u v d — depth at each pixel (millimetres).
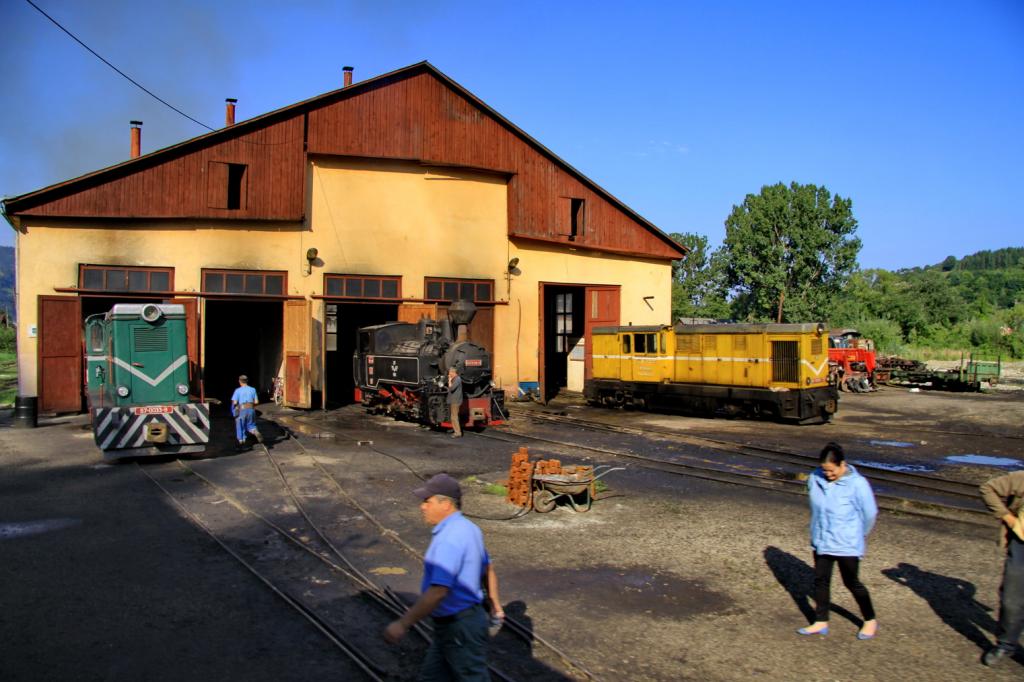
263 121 22281
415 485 12500
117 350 14047
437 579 4352
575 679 5738
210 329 29422
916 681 5773
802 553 8922
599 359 25859
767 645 6398
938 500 11578
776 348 20297
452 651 4461
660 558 8711
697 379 22469
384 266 24078
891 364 35500
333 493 11828
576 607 7195
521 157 25984
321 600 7250
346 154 23328
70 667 5707
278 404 24281
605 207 27953
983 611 7172
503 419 19766
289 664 5840
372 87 23734
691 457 15375
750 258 59719
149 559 8391
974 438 17969
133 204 20828
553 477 10688
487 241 25688
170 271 21484
